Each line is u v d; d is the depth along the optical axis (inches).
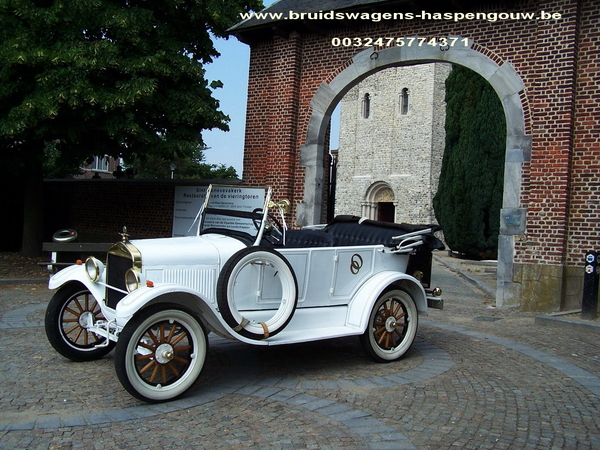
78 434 158.7
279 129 519.8
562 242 385.7
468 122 938.7
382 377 221.5
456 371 231.9
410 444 157.8
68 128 467.8
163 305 185.5
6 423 164.7
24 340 262.2
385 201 1524.4
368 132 1534.2
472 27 431.2
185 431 163.2
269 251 210.4
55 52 440.1
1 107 463.5
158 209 601.6
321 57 505.4
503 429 170.4
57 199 697.0
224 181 557.6
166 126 534.6
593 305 346.0
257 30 524.1
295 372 226.1
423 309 255.6
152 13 492.7
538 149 395.9
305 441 158.1
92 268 217.0
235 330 203.0
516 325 342.3
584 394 205.8
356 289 243.6
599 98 382.3
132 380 179.2
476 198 911.0
